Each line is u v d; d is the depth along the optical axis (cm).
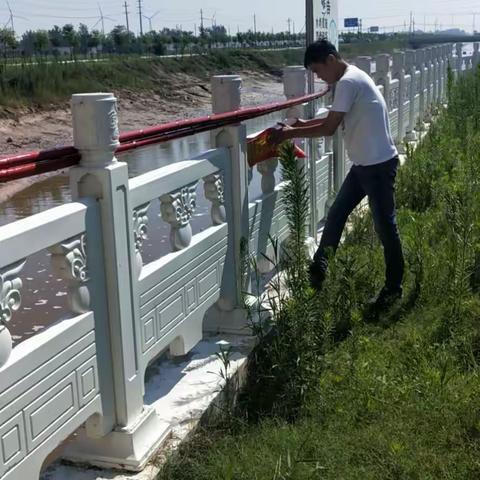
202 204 912
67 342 264
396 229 483
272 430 332
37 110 2506
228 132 420
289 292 442
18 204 1152
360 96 466
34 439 247
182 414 343
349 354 401
